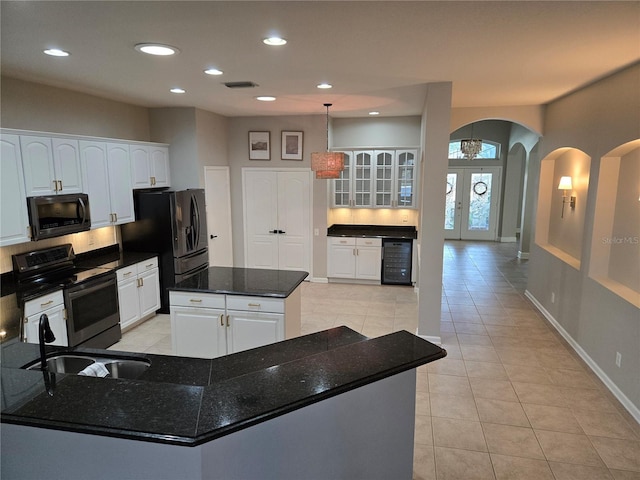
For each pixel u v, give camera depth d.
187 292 3.72
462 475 2.69
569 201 5.20
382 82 4.07
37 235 3.77
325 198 6.97
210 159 6.33
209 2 2.08
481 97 5.02
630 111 3.43
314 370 1.82
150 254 5.30
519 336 4.93
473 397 3.62
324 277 7.25
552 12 2.22
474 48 2.88
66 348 2.38
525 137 8.93
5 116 3.86
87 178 4.39
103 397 1.56
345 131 7.16
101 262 4.79
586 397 3.61
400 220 7.47
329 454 1.79
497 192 11.27
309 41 2.74
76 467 1.47
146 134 5.85
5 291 3.64
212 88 4.38
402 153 7.04
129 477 1.44
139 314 5.06
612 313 3.70
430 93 4.14
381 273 7.08
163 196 5.25
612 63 3.31
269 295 3.54
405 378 2.02
